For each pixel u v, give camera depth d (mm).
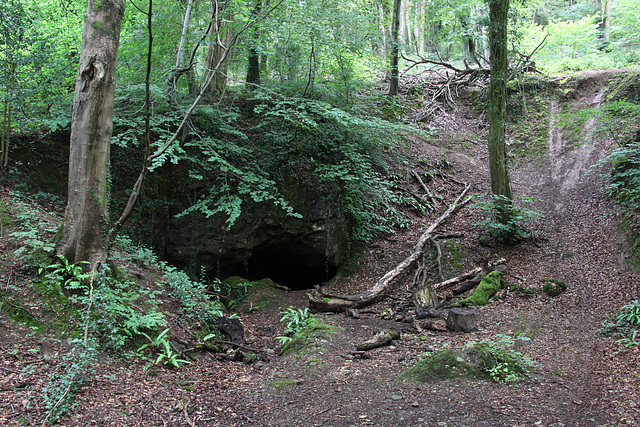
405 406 4453
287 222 11039
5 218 6848
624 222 11086
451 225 13328
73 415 3906
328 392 4922
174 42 10805
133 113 9453
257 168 10719
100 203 6418
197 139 10484
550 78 20375
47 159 9180
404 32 28906
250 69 13586
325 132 12180
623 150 11055
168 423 3982
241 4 9969
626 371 5215
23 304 5562
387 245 12562
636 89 17266
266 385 5168
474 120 20031
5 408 3801
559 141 17344
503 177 12117
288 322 8359
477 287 9703
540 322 7750
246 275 12031
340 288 10898
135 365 5434
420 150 17188
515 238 11969
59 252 6234
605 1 29453
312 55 11414
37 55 8164
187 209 10211
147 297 7031
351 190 12266
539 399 4570
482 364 5305
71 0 11133
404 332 7590
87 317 5238
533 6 26875
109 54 6312
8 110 8156
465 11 21609
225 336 7488
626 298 8180
